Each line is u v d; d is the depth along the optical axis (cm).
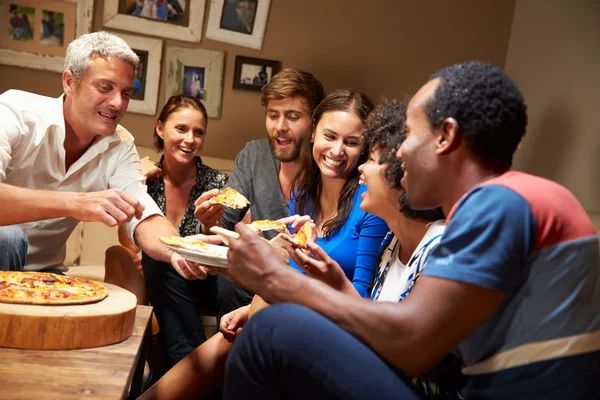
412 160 126
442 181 125
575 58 356
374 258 219
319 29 412
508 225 111
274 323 121
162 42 396
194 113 307
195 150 308
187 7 396
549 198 114
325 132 224
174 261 208
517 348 116
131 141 262
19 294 159
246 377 124
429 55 424
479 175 122
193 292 284
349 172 227
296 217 207
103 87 224
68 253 330
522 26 415
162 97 401
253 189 283
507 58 430
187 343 264
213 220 248
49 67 387
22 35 384
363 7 415
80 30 387
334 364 117
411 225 164
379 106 183
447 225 117
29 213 189
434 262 115
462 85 120
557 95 369
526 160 394
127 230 233
